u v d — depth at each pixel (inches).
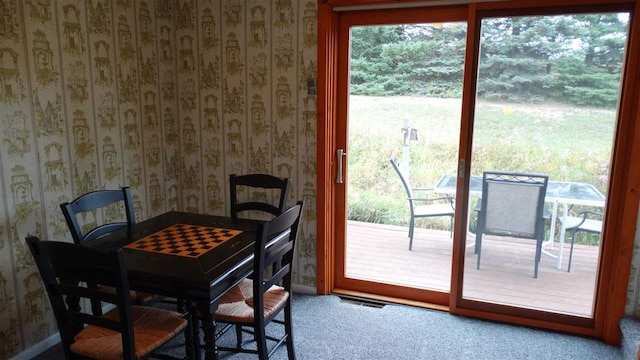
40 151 92.9
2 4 83.0
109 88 108.8
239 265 74.6
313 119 117.9
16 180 88.6
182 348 99.0
